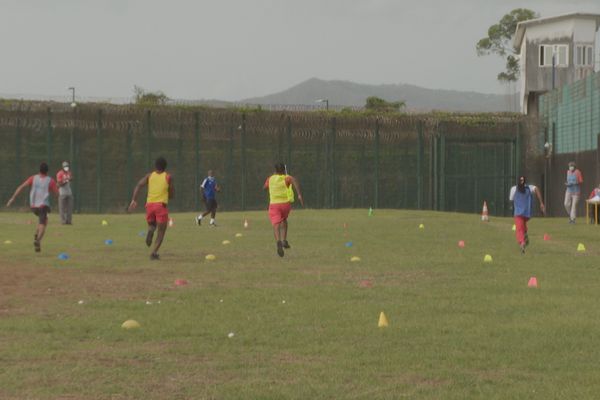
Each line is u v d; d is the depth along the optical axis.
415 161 110.31
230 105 109.69
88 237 53.28
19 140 98.69
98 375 16.75
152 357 18.41
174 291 28.66
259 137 107.75
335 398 15.05
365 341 20.06
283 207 41.19
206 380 16.36
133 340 20.25
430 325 22.12
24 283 30.59
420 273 34.28
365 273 34.25
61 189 68.06
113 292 28.41
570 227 65.62
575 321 22.61
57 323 22.36
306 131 108.75
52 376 16.64
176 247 46.28
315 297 27.28
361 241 51.19
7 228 62.47
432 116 111.31
